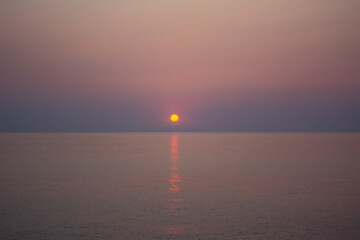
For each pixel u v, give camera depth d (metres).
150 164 60.50
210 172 49.25
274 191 34.16
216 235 21.09
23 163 61.56
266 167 55.09
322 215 25.19
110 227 22.55
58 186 37.19
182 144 146.88
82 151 95.50
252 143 153.12
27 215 25.27
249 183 39.06
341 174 46.31
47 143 150.50
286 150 98.06
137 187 36.59
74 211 26.45
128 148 112.69
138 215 25.38
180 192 33.78
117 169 52.97
